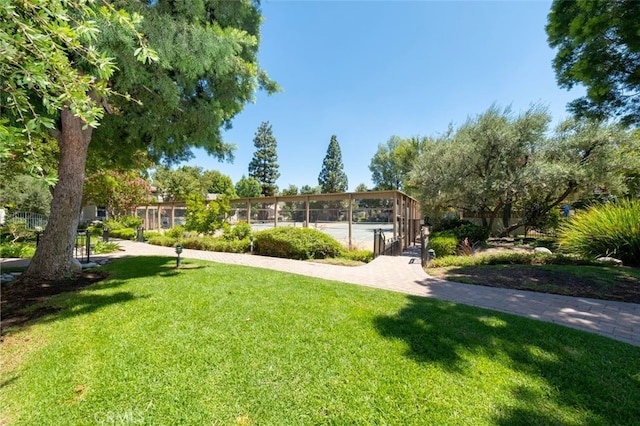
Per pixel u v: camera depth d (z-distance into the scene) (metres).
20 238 11.23
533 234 15.33
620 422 1.69
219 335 2.76
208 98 5.67
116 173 15.09
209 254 9.30
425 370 2.20
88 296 3.99
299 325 3.03
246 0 5.40
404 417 1.72
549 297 4.30
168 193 32.53
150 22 3.60
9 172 9.08
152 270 5.97
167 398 1.85
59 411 1.74
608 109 5.43
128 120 5.46
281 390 1.95
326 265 7.36
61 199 5.23
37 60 1.60
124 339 2.65
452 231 11.28
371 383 2.04
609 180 10.16
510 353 2.47
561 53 5.39
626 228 6.33
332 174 47.28
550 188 10.71
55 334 2.77
